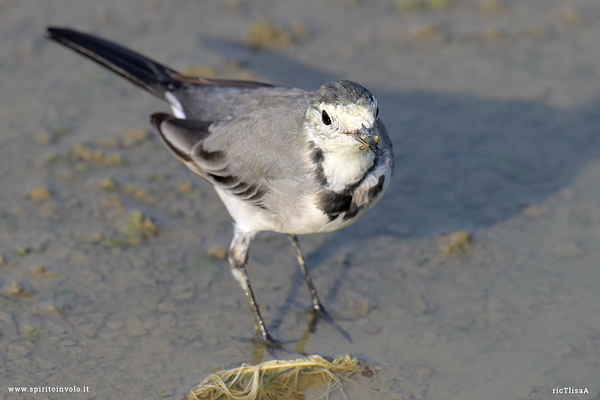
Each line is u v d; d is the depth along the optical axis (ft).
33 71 50.26
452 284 37.88
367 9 58.34
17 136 45.24
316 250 40.32
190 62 51.21
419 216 42.24
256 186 32.50
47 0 56.80
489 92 50.49
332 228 32.83
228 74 50.49
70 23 54.29
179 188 43.04
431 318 35.96
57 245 38.78
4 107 47.16
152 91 39.32
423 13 58.03
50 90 48.96
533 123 48.06
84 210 41.04
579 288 37.22
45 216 40.42
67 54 51.98
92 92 49.21
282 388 32.04
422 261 39.34
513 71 52.26
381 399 31.53
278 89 35.29
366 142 29.01
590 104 49.34
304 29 55.36
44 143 44.96
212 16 56.44
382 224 41.83
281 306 36.96
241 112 34.81
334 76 51.34
